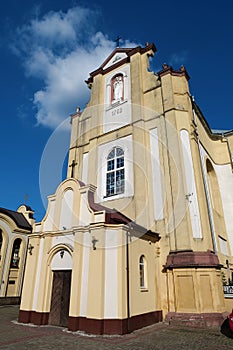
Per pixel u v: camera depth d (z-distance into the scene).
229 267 14.30
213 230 12.52
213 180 17.55
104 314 7.83
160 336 7.52
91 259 8.60
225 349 6.15
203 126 17.36
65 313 9.15
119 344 6.59
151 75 16.00
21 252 19.52
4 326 9.12
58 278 9.89
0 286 17.44
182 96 14.16
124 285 8.16
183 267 10.07
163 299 10.43
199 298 9.43
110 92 17.95
